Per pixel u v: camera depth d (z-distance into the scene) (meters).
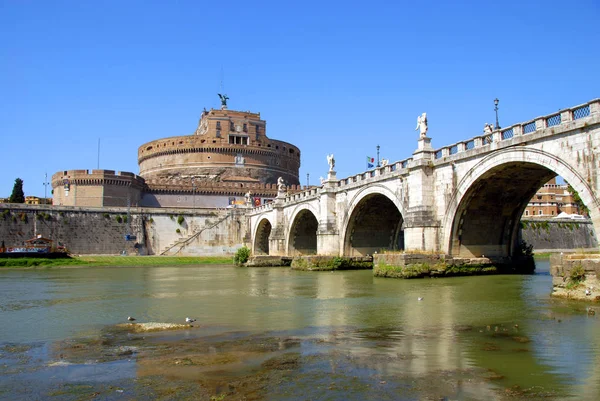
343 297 26.70
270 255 70.69
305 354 13.71
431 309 21.38
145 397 10.43
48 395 10.66
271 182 125.94
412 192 38.84
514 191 35.94
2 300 28.44
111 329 18.38
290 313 21.41
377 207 50.38
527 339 14.99
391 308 22.00
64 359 13.70
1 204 76.69
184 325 18.77
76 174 96.50
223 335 16.67
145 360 13.38
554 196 121.06
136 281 42.09
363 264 52.22
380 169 44.94
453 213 35.97
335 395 10.28
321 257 51.78
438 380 11.17
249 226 89.88
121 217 84.44
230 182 117.44
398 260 36.47
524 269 39.16
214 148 120.88
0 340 16.59
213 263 74.56
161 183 110.62
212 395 10.46
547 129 27.53
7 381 11.67
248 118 128.50
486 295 25.53
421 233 37.31
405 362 12.70
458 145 35.56
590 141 25.20
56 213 80.12
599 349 13.61
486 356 13.14
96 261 71.19
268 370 12.18
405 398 10.05
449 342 14.88
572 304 21.38
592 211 25.06
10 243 76.38
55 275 51.47
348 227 51.53
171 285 37.38
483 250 38.19
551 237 85.12
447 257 36.41
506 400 9.89
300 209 63.59
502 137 31.41
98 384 11.34
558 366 12.11
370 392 10.44
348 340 15.45
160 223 87.00
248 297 28.11
